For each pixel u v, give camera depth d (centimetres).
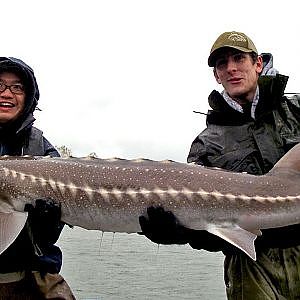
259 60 568
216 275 1543
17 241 549
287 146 523
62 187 528
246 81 546
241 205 495
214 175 513
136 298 1181
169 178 514
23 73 582
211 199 499
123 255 1991
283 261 500
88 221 529
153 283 1368
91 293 1219
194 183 507
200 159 555
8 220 534
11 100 581
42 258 562
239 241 488
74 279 1403
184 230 509
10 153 589
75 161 546
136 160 539
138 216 512
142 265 1714
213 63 564
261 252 505
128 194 512
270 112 532
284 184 501
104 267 1636
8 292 554
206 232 514
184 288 1313
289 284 495
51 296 573
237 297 509
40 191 532
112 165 534
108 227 527
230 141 542
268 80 522
